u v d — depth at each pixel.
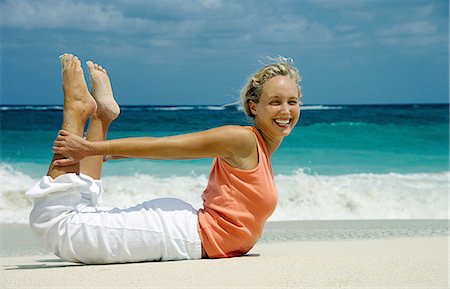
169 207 4.54
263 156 4.46
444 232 7.64
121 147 4.30
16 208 10.08
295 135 21.36
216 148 4.34
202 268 4.07
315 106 41.28
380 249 5.39
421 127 23.03
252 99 4.59
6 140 21.00
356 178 12.95
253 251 5.31
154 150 4.32
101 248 4.33
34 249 6.41
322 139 20.61
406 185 12.20
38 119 28.03
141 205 4.55
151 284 3.64
